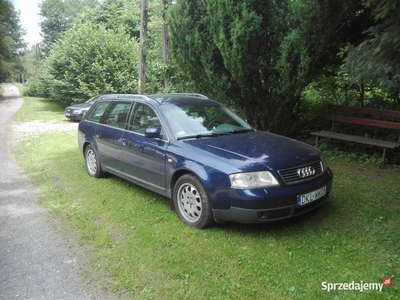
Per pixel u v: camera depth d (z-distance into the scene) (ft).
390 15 13.37
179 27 25.46
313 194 12.41
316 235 12.28
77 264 11.32
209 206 12.64
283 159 12.42
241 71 22.40
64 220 14.93
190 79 28.19
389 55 13.01
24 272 10.96
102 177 20.77
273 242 11.89
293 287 9.36
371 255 10.89
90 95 68.03
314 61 22.44
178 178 14.01
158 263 10.89
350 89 27.55
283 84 22.50
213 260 10.92
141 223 13.97
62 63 71.82
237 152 12.88
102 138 19.15
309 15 20.84
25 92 154.71
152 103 16.43
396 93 24.22
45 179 21.25
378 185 17.72
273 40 22.77
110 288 9.91
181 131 14.89
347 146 25.07
